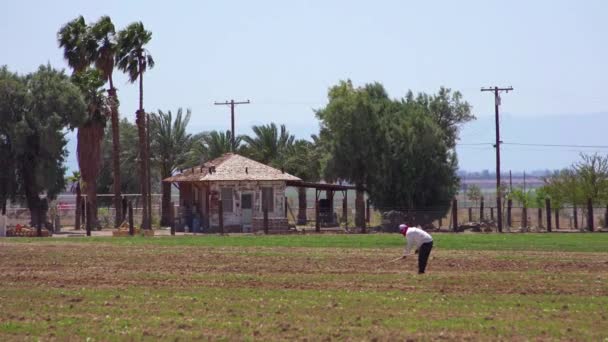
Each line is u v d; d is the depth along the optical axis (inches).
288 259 2650.1
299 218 5398.6
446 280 2073.1
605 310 1626.5
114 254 2896.2
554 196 4955.7
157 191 7573.8
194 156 6515.8
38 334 1417.3
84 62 5324.8
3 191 4889.3
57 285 2042.3
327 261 2573.8
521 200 5044.3
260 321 1509.6
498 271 2287.2
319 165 5979.3
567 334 1387.8
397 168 5162.4
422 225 4820.4
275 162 6264.8
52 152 4810.5
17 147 4785.9
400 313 1587.1
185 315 1581.0
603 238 3644.2
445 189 5216.5
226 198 4857.3
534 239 3567.9
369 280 2084.2
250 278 2138.3
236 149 6619.1
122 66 5187.0
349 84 5462.6
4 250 3097.9
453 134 6195.9
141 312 1620.3
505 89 5561.0
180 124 6688.0
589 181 4889.3
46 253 2952.8
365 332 1403.8
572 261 2546.8
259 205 4894.2
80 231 4879.4
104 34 5251.0
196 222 4825.3
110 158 6909.5
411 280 2078.0
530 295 1828.2
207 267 2428.6
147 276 2210.9
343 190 5177.2
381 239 3614.7
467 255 2751.0
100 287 1996.8
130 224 4335.6
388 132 5201.8
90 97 5098.4
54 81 4894.2
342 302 1723.7
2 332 1433.3
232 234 4411.9
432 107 6166.3
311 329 1432.1
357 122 5162.4
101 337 1385.3
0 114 4820.4
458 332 1403.8
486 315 1565.0
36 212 4889.3
